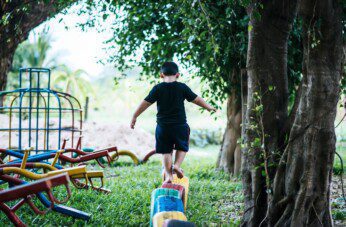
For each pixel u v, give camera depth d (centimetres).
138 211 574
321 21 421
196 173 920
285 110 491
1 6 847
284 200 450
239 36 737
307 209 436
